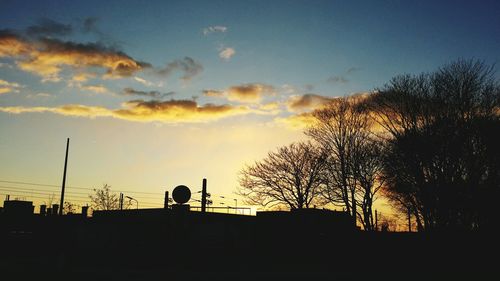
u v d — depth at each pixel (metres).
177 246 27.30
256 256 42.44
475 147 35.34
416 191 38.47
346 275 29.06
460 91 36.47
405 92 39.50
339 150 51.72
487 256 35.09
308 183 54.03
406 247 39.97
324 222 44.44
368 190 48.69
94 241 43.34
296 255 43.03
